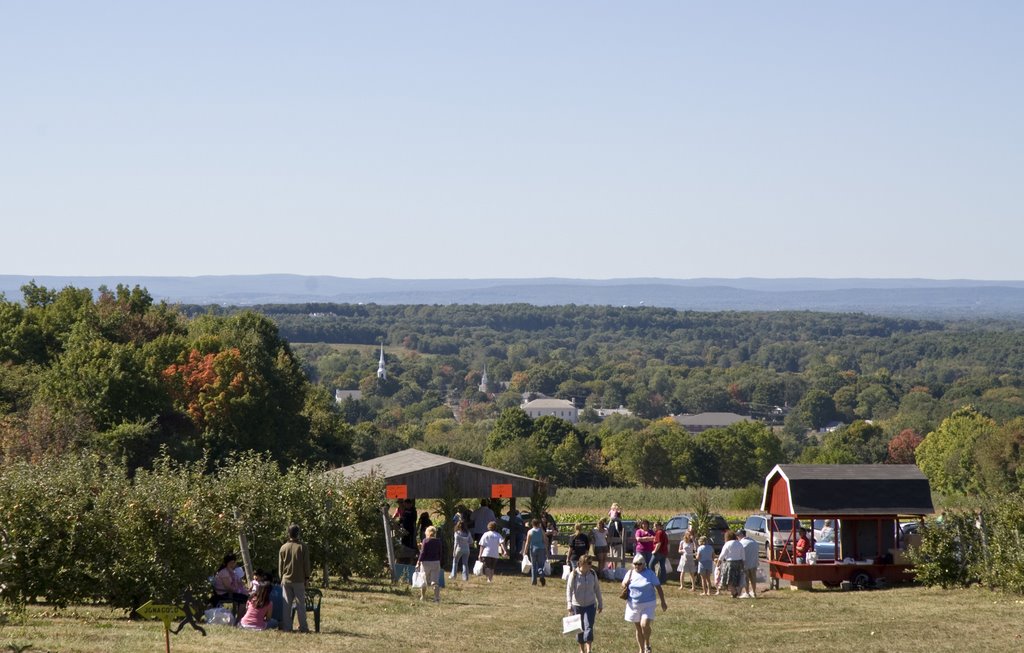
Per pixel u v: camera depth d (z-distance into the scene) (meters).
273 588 20.86
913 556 31.41
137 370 69.12
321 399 101.12
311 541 27.75
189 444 69.81
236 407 74.88
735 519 64.50
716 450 158.12
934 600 28.17
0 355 76.12
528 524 42.62
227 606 21.62
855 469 33.34
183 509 21.22
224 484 25.70
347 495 31.02
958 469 118.56
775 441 161.62
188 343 82.00
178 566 20.45
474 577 34.78
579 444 157.12
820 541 39.62
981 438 113.69
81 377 67.50
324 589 28.61
